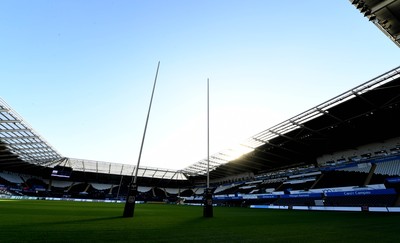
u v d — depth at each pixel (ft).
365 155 112.47
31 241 16.07
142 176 229.66
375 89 69.97
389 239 20.27
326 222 37.91
